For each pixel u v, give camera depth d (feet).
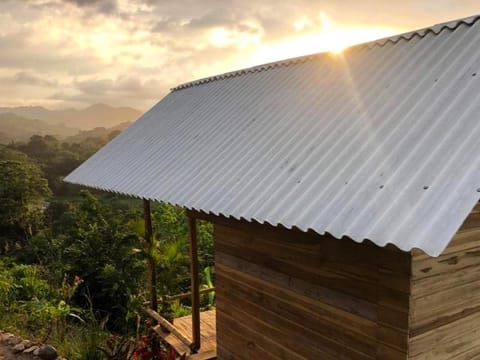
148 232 27.40
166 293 32.14
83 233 42.63
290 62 23.77
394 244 9.55
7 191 83.10
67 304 32.86
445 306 12.14
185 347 22.39
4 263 46.65
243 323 18.72
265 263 17.21
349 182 12.51
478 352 13.09
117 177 24.31
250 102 22.62
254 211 13.87
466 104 12.63
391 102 14.98
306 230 11.76
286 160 15.72
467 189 9.94
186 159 20.92
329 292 14.30
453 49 15.39
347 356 13.75
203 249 44.09
